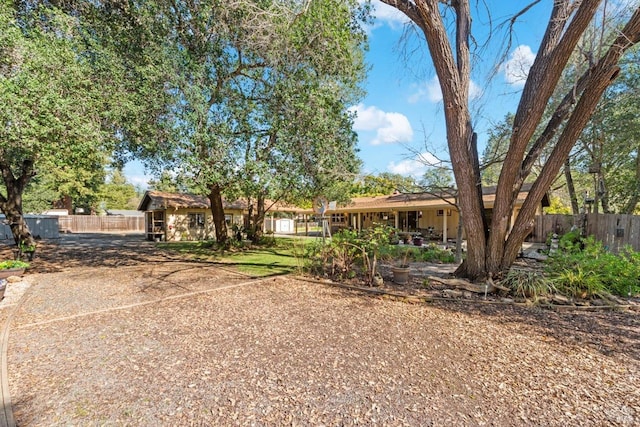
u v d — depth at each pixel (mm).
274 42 6816
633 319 4004
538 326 3754
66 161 6262
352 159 8680
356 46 8750
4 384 2441
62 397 2277
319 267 7156
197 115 6578
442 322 3908
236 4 6258
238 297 5164
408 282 5973
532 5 5152
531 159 5297
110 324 3867
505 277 5258
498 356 2945
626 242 8047
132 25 7062
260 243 14500
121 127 6520
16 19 5938
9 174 9211
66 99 5367
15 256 9203
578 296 4758
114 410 2125
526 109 4723
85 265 8648
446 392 2340
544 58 4656
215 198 12797
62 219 25234
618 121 10062
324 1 6527
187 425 1972
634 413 2074
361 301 4898
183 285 6094
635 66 9422
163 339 3389
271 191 8469
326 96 7484
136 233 24500
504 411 2105
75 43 5941
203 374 2623
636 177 11312
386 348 3135
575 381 2492
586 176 14062
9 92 4766
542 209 13023
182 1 7238
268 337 3436
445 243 13234
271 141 8367
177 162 6926
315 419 2031
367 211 18281
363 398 2266
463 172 5410
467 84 5422
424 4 4871
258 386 2436
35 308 4539
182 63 6723
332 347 3162
